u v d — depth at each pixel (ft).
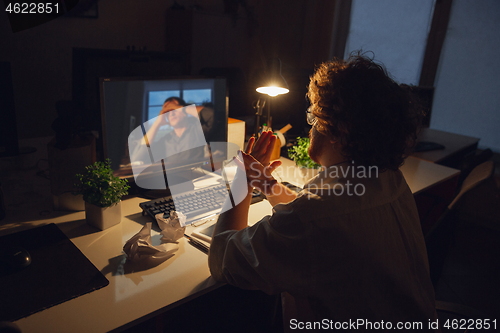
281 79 4.85
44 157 5.22
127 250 3.07
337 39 9.87
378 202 2.29
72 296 2.59
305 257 2.17
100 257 3.11
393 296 2.25
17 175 4.66
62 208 3.87
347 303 2.20
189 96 4.48
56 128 3.66
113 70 4.83
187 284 2.85
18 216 3.71
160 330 3.17
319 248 2.15
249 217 4.05
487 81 9.27
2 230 3.43
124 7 7.15
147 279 2.88
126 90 3.90
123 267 3.00
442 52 9.82
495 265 7.54
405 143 2.33
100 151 3.95
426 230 6.23
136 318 2.45
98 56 4.67
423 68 10.03
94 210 3.52
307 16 9.56
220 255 2.68
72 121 3.84
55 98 6.84
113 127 3.89
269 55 9.21
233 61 8.33
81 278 2.80
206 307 4.84
